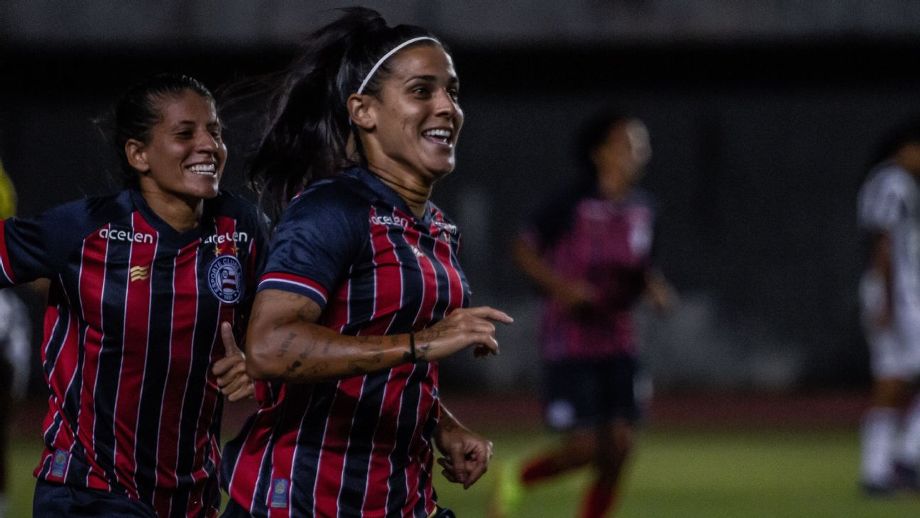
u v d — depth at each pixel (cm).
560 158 4531
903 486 2206
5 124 4525
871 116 4494
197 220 933
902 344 2170
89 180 4528
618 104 4547
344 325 769
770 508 2017
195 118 912
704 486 2316
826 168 4497
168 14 4459
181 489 944
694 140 4531
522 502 2116
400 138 787
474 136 4541
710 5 4478
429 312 784
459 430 876
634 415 1736
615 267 1755
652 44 4469
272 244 763
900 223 2198
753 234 4497
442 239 812
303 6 4444
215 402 943
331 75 830
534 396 4375
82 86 4538
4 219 935
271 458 790
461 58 4516
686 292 4497
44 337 939
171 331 910
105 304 901
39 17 4459
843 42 4450
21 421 3684
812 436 3306
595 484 1734
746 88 4528
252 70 4428
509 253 4512
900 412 2222
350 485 787
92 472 914
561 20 4481
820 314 4469
